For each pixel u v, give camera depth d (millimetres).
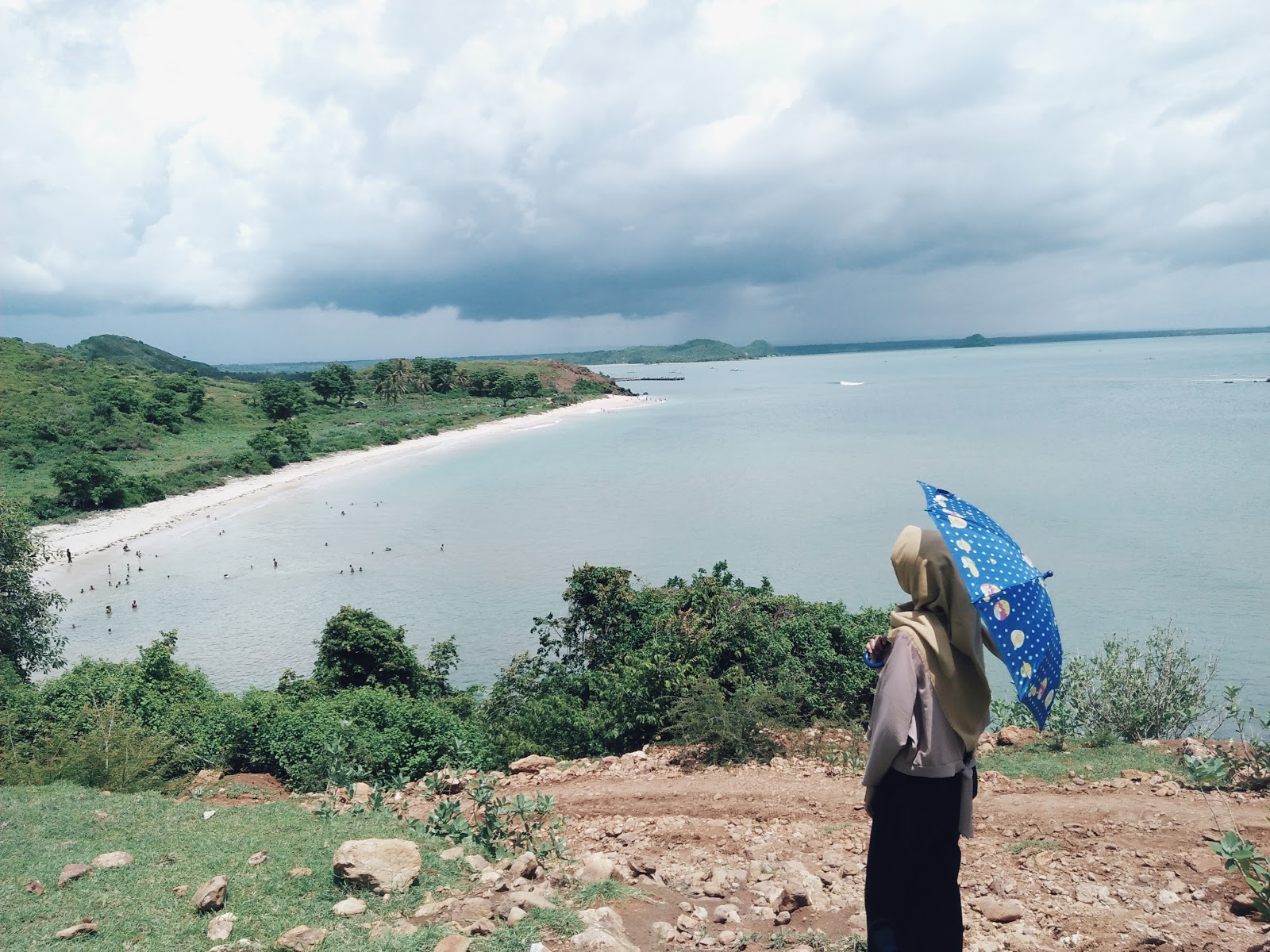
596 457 105625
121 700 16688
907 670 2975
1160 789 8234
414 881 5535
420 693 21500
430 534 62469
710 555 52625
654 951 4910
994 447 100188
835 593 42781
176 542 61000
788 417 153000
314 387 159625
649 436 127750
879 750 2941
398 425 138750
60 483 72812
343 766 10828
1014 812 7902
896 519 62531
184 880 5605
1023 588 2961
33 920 5035
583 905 5629
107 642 38625
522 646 36281
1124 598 38969
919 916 3105
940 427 126188
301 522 67875
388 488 84688
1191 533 52969
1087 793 8375
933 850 3086
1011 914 5387
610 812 8969
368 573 51188
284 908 5152
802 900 5738
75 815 7301
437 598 44969
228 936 4738
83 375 134750
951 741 3004
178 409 126125
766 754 10984
